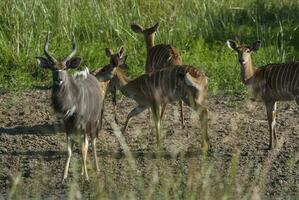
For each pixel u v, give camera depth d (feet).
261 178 91.97
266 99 104.06
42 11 142.10
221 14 149.48
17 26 138.62
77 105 89.40
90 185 90.89
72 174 94.32
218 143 103.19
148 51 123.65
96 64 133.90
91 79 94.43
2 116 114.83
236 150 97.55
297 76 101.30
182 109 109.09
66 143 100.12
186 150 100.83
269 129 101.91
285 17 153.48
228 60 135.03
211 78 127.85
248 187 89.45
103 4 147.95
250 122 111.34
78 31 142.61
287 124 110.93
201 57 136.77
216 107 117.80
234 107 117.70
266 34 144.66
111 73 108.78
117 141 104.99
